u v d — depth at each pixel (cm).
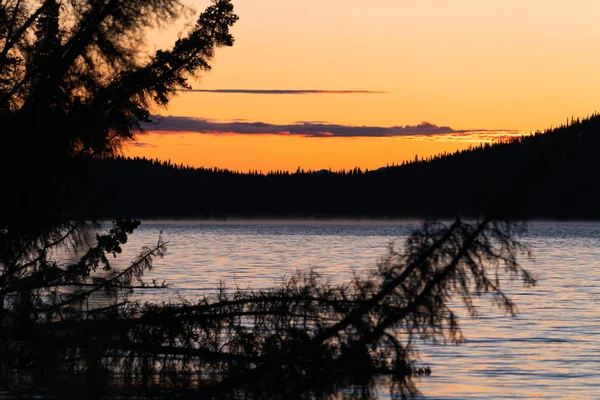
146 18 1805
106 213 1880
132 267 1970
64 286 1855
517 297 5278
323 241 17212
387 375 1477
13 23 1802
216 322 1692
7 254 1788
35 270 1844
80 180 1844
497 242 1388
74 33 1825
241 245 14938
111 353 1659
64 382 1603
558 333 3612
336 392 1466
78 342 1639
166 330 1689
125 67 1822
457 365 2816
